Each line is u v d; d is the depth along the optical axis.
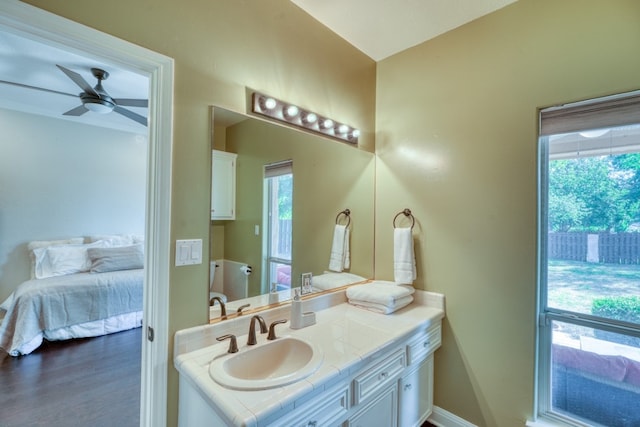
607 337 1.57
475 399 1.87
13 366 2.70
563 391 1.69
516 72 1.77
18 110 3.72
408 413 1.70
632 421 1.51
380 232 2.36
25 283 3.31
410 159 2.21
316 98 1.97
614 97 1.51
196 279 1.37
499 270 1.81
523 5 1.75
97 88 2.67
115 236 4.35
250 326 1.39
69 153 4.09
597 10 1.54
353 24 2.00
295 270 1.90
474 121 1.92
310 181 1.96
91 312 3.32
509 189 1.78
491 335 1.83
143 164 4.71
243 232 1.60
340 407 1.23
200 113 1.39
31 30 0.99
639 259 1.49
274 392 1.03
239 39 1.55
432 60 2.12
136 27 1.20
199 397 1.14
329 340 1.47
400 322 1.73
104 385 2.42
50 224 3.94
